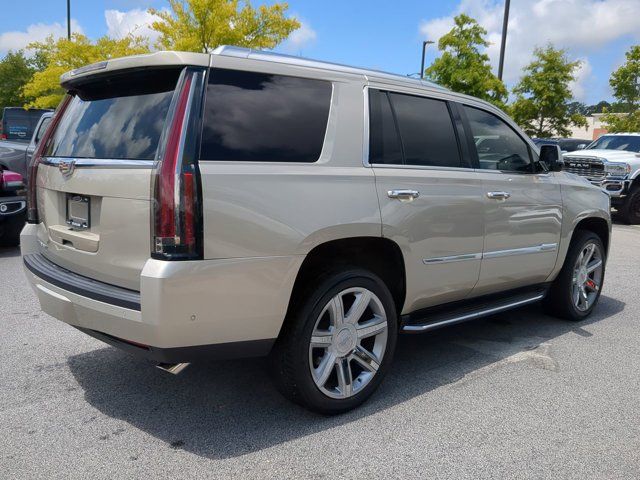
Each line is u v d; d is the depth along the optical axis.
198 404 3.49
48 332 4.73
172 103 2.85
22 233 3.85
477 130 4.32
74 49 20.78
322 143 3.26
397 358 4.39
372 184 3.40
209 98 2.88
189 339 2.79
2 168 8.10
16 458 2.86
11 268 7.07
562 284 5.22
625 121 22.17
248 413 3.39
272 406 3.48
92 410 3.39
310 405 3.25
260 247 2.90
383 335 3.54
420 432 3.21
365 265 3.63
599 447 3.10
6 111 16.50
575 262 5.24
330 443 3.07
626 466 2.92
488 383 3.91
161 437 3.09
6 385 3.71
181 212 2.67
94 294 2.93
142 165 2.79
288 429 3.21
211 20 16.12
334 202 3.19
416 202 3.62
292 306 3.17
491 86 17.06
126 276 2.89
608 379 4.02
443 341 4.80
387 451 3.00
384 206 3.43
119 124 3.12
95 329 3.01
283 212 2.98
